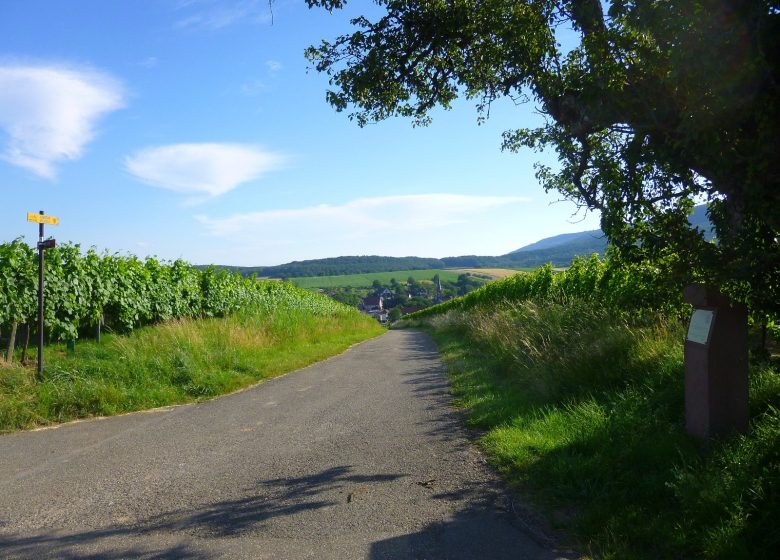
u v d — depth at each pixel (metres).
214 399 9.09
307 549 3.63
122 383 8.79
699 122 3.67
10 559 3.54
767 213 3.68
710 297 4.55
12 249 11.27
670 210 5.01
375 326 48.69
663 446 4.61
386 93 7.11
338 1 6.29
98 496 4.68
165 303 18.06
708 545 3.28
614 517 3.79
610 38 4.29
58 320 12.62
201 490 4.79
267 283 30.00
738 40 3.31
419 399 8.65
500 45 6.32
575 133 5.38
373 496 4.56
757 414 4.90
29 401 7.54
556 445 5.32
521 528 3.88
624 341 7.52
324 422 7.25
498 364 10.52
